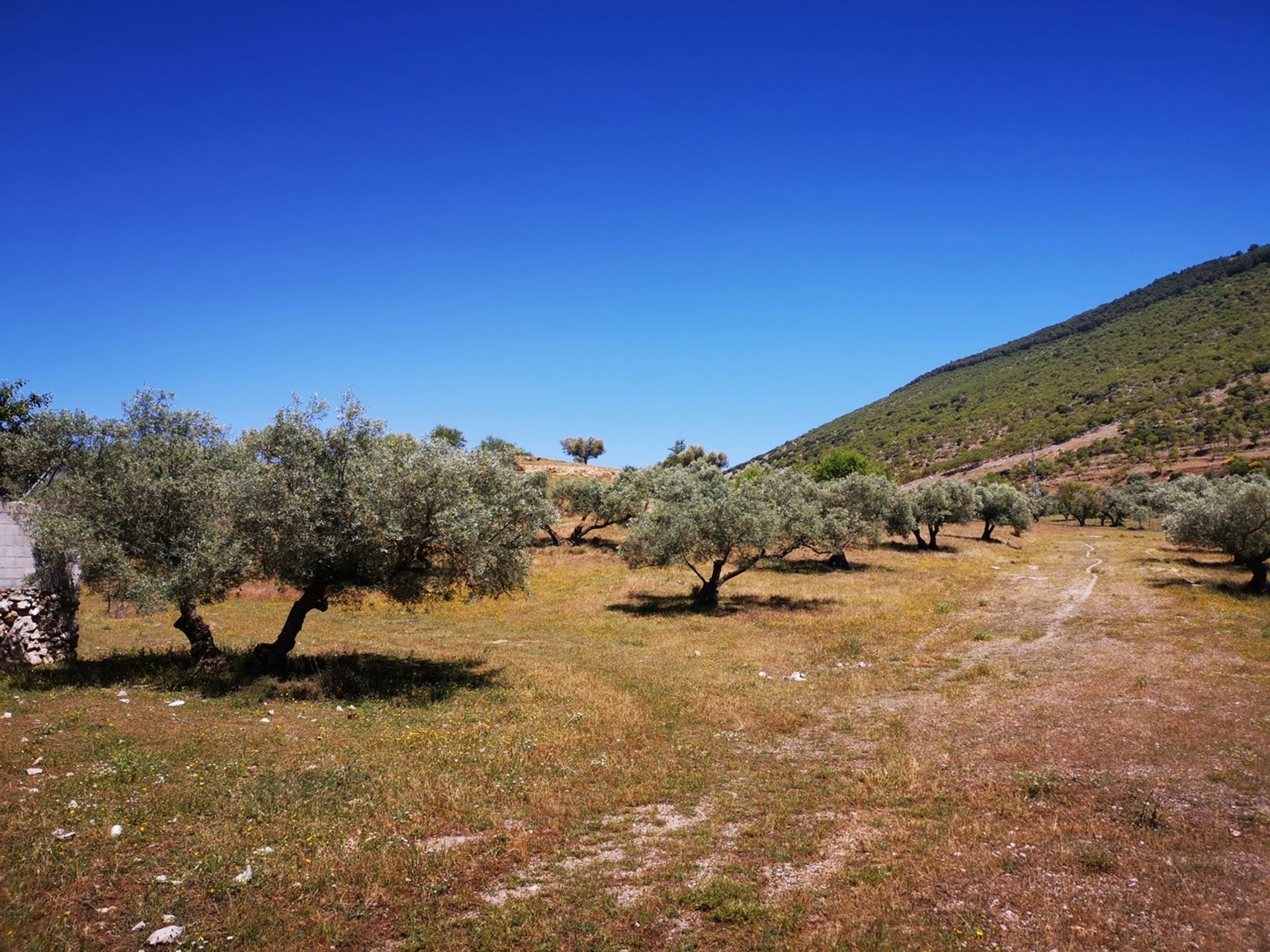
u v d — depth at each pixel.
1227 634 21.62
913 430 167.00
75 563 16.67
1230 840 8.09
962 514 53.88
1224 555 45.81
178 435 16.48
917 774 10.74
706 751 12.22
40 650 15.70
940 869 7.54
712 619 26.95
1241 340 137.25
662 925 6.57
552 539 50.75
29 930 5.99
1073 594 31.73
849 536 36.25
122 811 8.41
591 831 8.83
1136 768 10.49
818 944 6.20
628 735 12.89
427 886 7.15
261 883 7.05
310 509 14.77
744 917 6.69
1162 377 135.00
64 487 14.97
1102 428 123.75
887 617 26.56
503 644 22.95
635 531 29.94
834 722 13.98
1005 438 138.38
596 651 21.62
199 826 8.26
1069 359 175.25
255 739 11.49
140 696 13.66
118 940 6.02
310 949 6.05
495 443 70.69
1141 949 5.98
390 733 12.30
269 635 23.08
